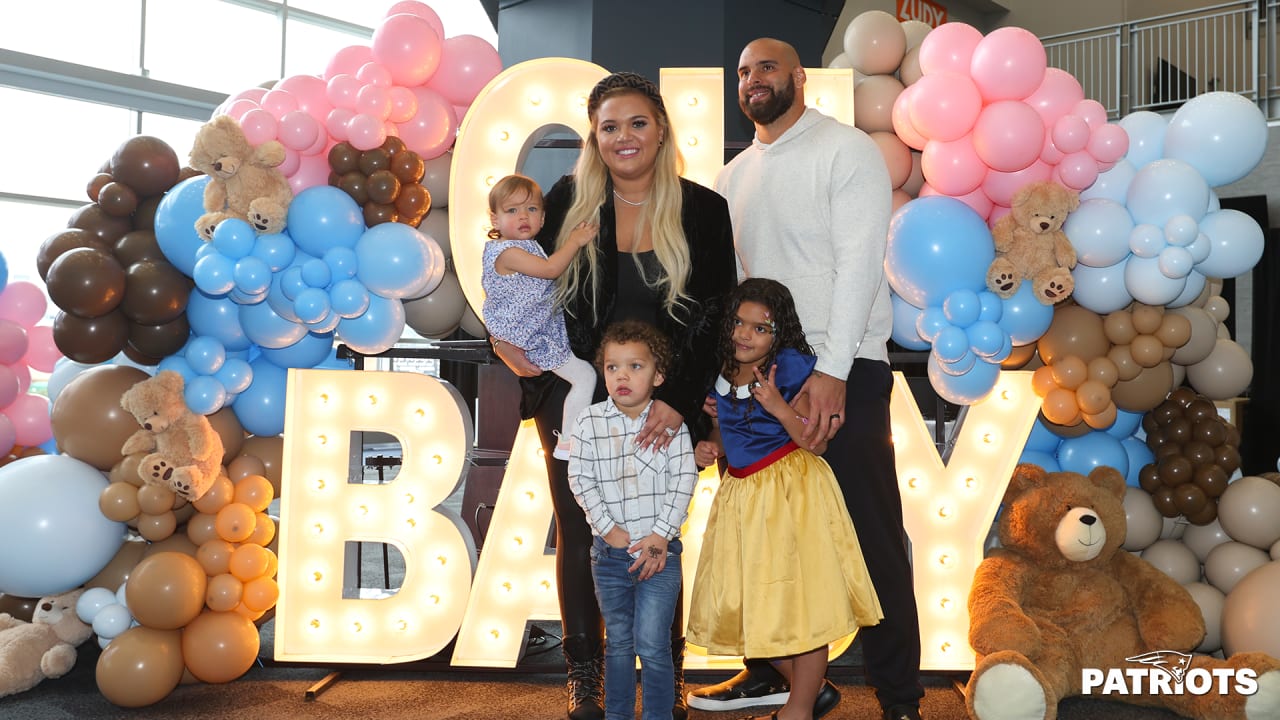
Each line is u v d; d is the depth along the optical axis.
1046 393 2.71
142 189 2.70
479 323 3.13
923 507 2.72
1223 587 2.74
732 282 2.17
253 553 2.63
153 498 2.56
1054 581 2.55
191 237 2.58
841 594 2.03
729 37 4.57
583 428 2.12
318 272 2.54
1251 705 2.25
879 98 2.93
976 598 2.52
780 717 2.12
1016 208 2.55
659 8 4.59
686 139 2.83
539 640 3.15
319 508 2.76
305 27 9.53
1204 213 2.58
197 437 2.58
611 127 2.08
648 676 2.06
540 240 2.25
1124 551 2.65
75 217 2.70
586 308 2.16
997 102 2.59
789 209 2.24
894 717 2.18
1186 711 2.37
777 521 2.05
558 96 2.80
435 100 2.83
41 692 2.63
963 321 2.48
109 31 8.15
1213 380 2.94
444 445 2.77
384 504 2.76
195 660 2.54
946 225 2.49
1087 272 2.66
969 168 2.62
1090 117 2.61
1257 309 5.97
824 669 2.12
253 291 2.50
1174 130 2.65
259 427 2.82
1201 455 2.81
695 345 2.10
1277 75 8.77
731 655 2.07
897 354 2.76
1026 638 2.34
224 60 8.91
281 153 2.54
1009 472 2.70
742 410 2.12
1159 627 2.43
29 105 7.79
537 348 2.25
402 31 2.75
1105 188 2.63
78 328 2.56
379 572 4.17
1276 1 8.50
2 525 2.55
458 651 2.73
